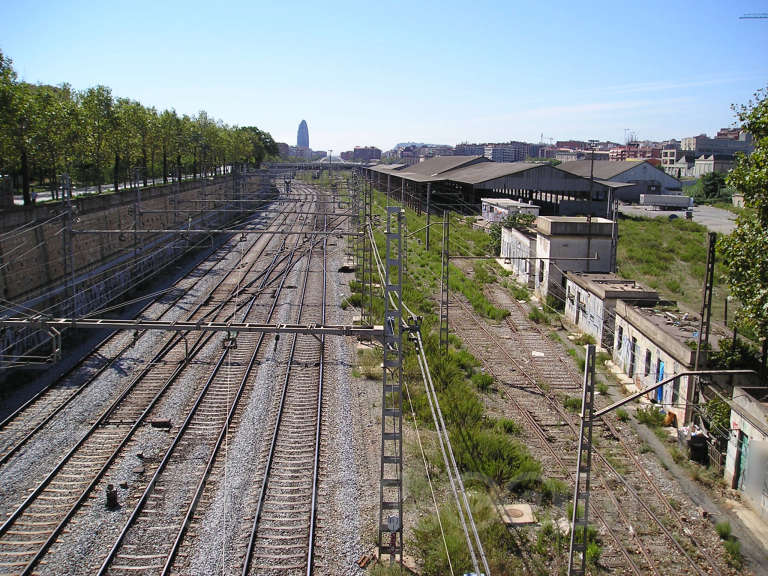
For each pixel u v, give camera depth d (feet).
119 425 65.31
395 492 54.03
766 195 59.16
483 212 214.69
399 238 44.75
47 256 98.58
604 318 94.27
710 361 65.82
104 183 195.83
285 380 78.95
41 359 85.76
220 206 224.33
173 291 124.67
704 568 45.73
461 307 120.47
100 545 45.29
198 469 56.59
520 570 44.55
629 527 50.26
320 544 46.26
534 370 86.02
